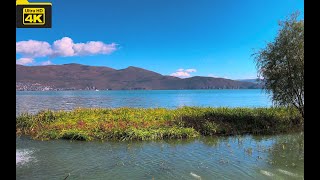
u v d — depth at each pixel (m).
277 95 27.27
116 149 19.56
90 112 32.75
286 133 26.11
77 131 22.97
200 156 17.72
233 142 22.05
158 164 15.97
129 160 16.80
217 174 14.17
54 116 29.75
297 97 26.88
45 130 24.25
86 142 21.73
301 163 16.00
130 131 22.84
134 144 21.17
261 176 13.80
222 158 17.20
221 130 25.25
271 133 25.91
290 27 26.30
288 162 16.25
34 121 26.75
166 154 18.23
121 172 14.55
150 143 21.52
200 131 25.06
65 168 15.21
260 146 20.48
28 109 51.03
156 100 96.12
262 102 78.56
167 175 14.06
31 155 17.81
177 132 23.34
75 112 32.59
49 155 17.88
